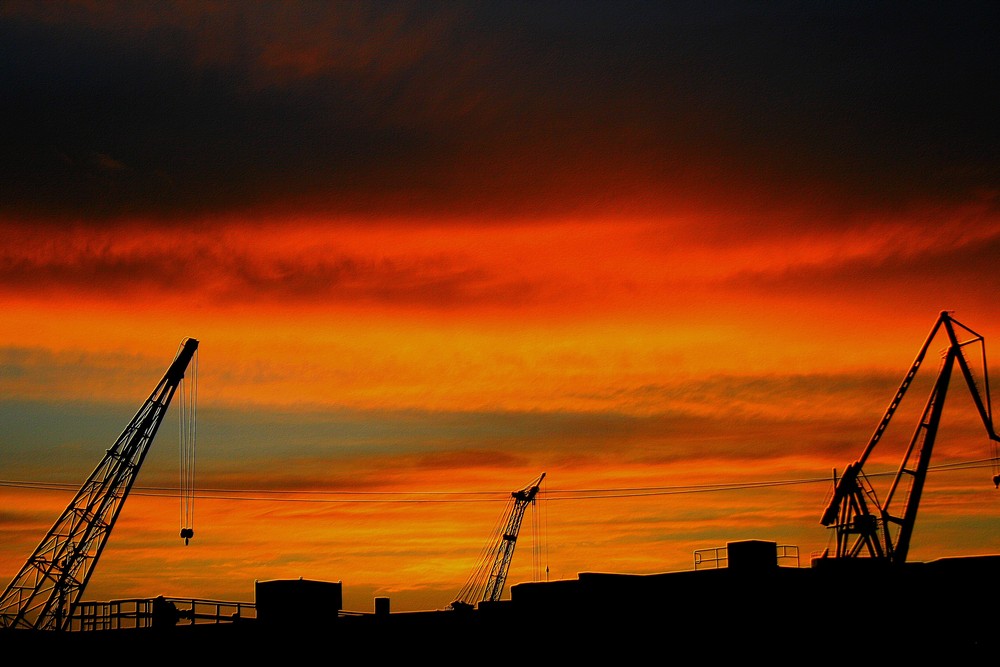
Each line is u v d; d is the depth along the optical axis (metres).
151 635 78.69
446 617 83.00
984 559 77.75
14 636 77.12
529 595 81.75
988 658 74.75
